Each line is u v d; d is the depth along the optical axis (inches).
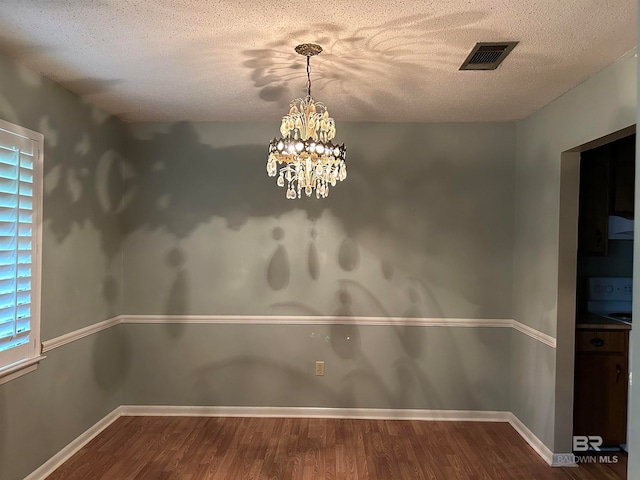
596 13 75.5
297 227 152.0
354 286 151.6
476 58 95.7
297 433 138.6
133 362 152.9
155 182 152.8
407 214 151.5
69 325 121.6
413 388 151.5
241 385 152.6
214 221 152.8
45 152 110.3
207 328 152.9
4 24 81.8
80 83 114.0
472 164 150.9
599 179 139.9
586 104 107.7
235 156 152.5
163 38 87.4
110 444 129.8
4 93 95.9
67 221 120.3
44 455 111.3
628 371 125.7
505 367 150.6
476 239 150.9
